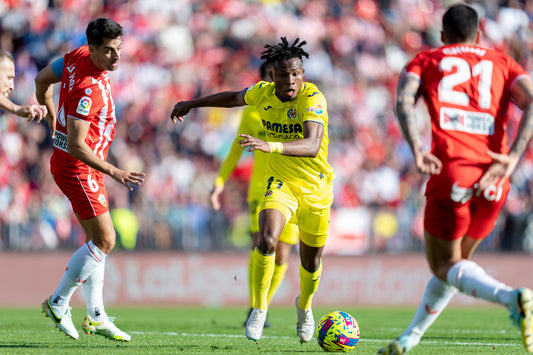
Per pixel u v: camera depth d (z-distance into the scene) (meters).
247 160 55.81
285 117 19.08
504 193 14.66
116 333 19.50
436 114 14.48
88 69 18.70
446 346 20.44
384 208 52.16
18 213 52.72
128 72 62.25
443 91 14.54
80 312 38.47
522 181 61.69
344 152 63.09
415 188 62.59
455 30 15.21
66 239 50.31
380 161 64.06
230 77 66.56
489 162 14.30
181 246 50.31
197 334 24.22
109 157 57.94
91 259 19.03
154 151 59.25
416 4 76.88
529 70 75.44
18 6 64.25
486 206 14.52
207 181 55.97
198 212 51.62
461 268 14.09
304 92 18.89
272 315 37.97
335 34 71.94
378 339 23.19
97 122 18.94
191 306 48.09
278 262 24.80
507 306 13.22
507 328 29.20
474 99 14.52
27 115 17.16
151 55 64.31
